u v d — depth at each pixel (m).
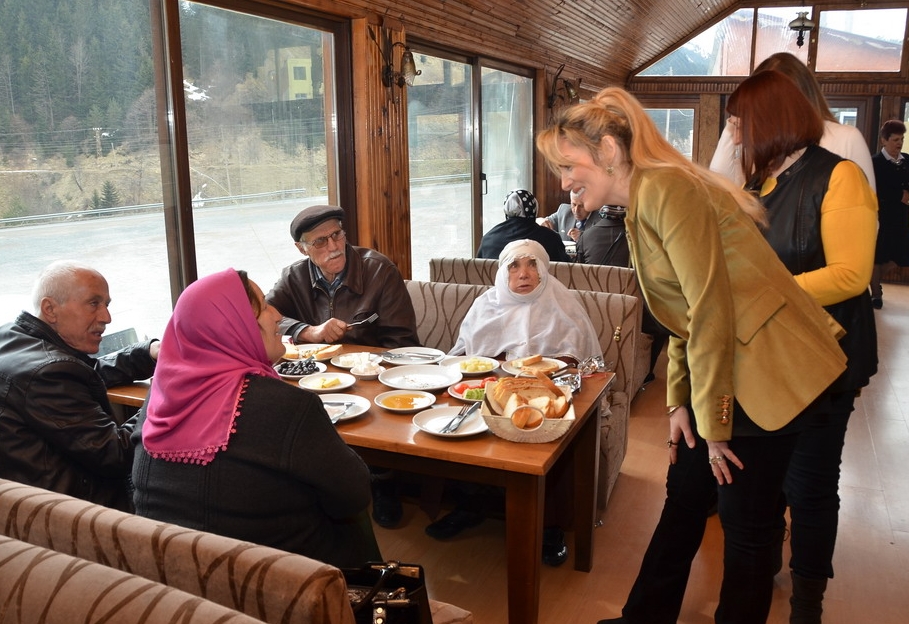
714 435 1.52
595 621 2.13
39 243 2.32
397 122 3.90
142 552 1.00
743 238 1.48
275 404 1.32
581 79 7.19
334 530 1.53
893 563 2.41
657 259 1.52
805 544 1.94
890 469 3.16
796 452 1.92
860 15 7.90
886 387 4.34
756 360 1.49
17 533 1.11
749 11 8.23
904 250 6.43
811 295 1.67
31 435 1.73
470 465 1.80
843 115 8.16
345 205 3.71
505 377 2.02
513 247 2.58
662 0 6.55
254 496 1.31
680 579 1.83
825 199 1.70
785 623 2.10
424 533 2.68
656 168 1.46
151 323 2.74
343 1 3.38
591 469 2.29
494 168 5.77
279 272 3.38
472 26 4.66
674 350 1.73
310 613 0.89
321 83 3.52
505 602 2.25
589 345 2.57
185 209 2.79
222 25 2.93
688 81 8.52
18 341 1.79
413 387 2.14
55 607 0.85
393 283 2.81
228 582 0.93
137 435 1.45
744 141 1.79
